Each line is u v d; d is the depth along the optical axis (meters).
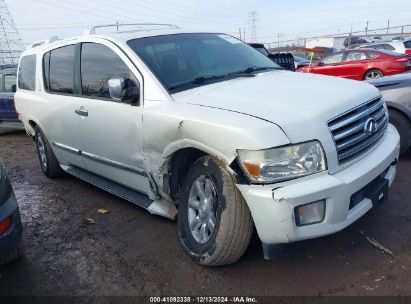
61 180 5.87
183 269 3.21
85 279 3.23
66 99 4.59
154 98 3.45
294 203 2.57
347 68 13.07
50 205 4.91
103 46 4.04
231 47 4.38
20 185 5.83
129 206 4.61
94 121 4.08
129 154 3.74
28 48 6.07
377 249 3.23
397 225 3.57
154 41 3.95
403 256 3.11
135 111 3.54
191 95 3.37
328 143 2.68
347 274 2.96
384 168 3.10
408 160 5.24
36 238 4.05
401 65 12.06
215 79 3.71
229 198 2.85
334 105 2.89
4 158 7.71
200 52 4.03
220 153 2.80
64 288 3.14
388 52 12.59
